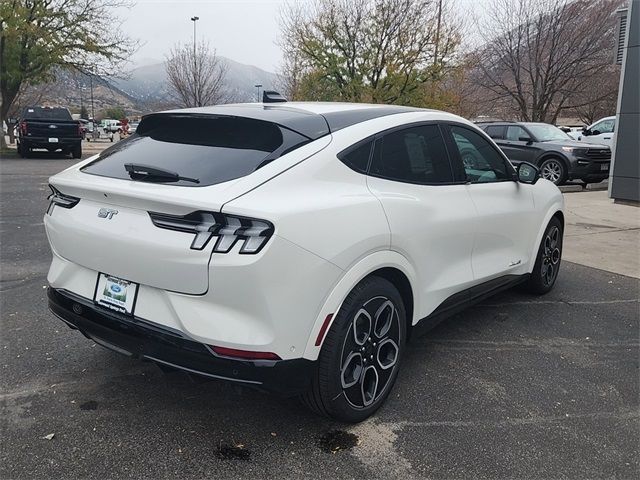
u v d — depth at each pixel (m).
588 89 28.23
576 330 4.45
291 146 2.82
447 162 3.73
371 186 3.06
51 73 24.27
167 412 3.09
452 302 3.73
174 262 2.50
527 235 4.66
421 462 2.70
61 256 3.10
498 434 2.95
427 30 21.67
